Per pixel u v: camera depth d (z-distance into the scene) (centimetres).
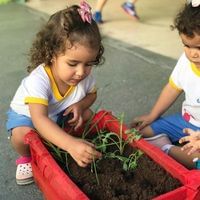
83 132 141
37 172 128
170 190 110
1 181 144
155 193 111
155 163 121
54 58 127
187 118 150
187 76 144
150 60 243
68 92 138
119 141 132
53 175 115
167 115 182
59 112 142
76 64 122
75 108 141
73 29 119
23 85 137
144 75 224
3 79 229
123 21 320
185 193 104
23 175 141
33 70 136
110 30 300
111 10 350
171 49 258
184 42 123
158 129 153
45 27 127
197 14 118
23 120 139
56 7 371
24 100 133
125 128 133
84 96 145
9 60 256
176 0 371
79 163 117
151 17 329
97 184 116
